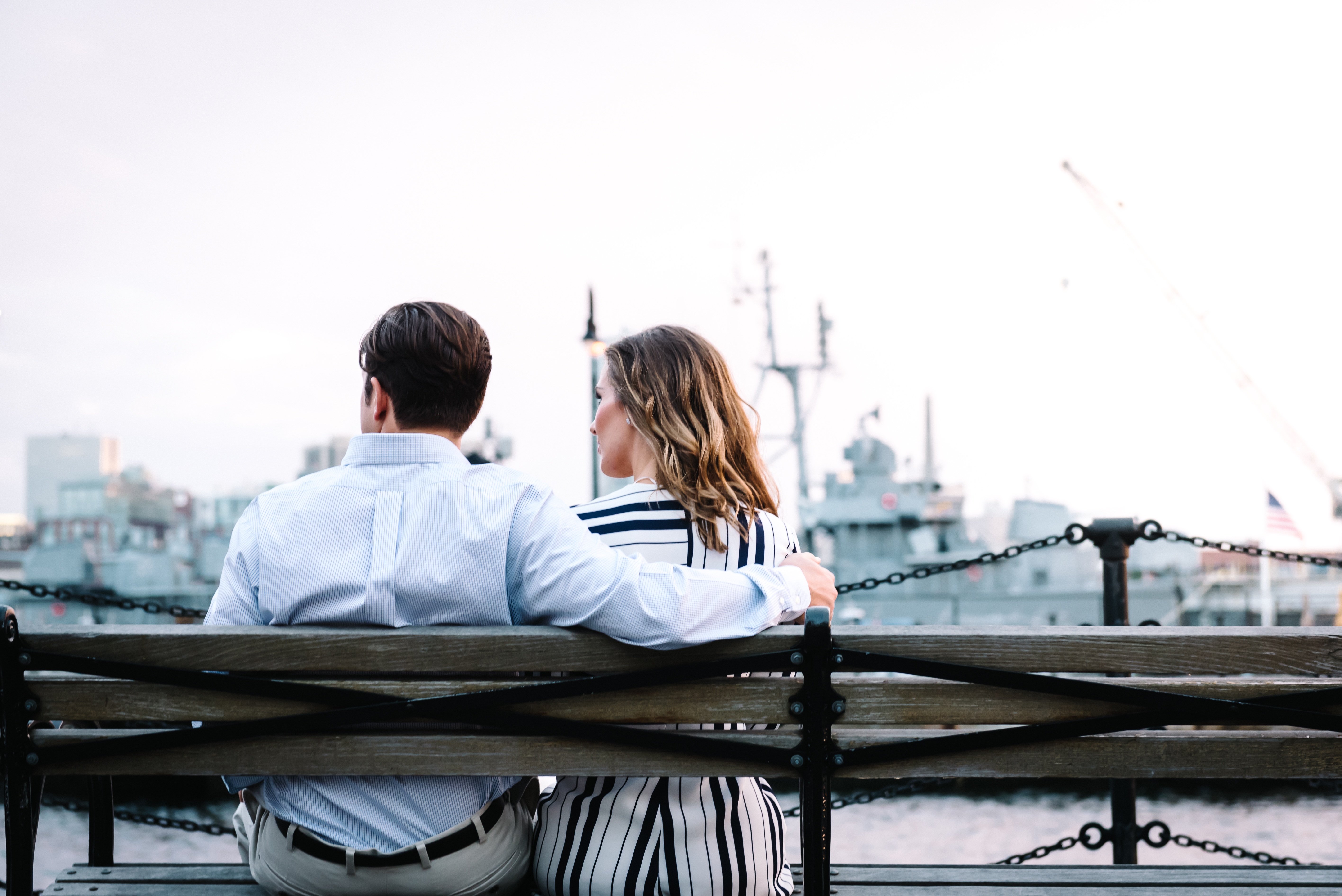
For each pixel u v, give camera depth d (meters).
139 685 1.79
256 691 1.78
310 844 1.82
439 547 1.82
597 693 1.78
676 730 1.84
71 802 12.72
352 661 1.77
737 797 1.87
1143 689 1.76
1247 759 1.78
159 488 70.62
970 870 2.29
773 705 1.80
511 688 1.77
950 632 1.79
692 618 1.73
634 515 1.93
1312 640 1.76
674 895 1.80
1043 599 24.47
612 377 2.06
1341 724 1.74
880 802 12.69
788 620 1.92
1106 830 3.76
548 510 1.85
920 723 1.79
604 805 1.84
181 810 13.42
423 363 1.89
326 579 1.81
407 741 1.80
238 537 1.89
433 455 1.89
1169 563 28.31
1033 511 30.59
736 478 1.96
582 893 1.83
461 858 1.82
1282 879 2.19
